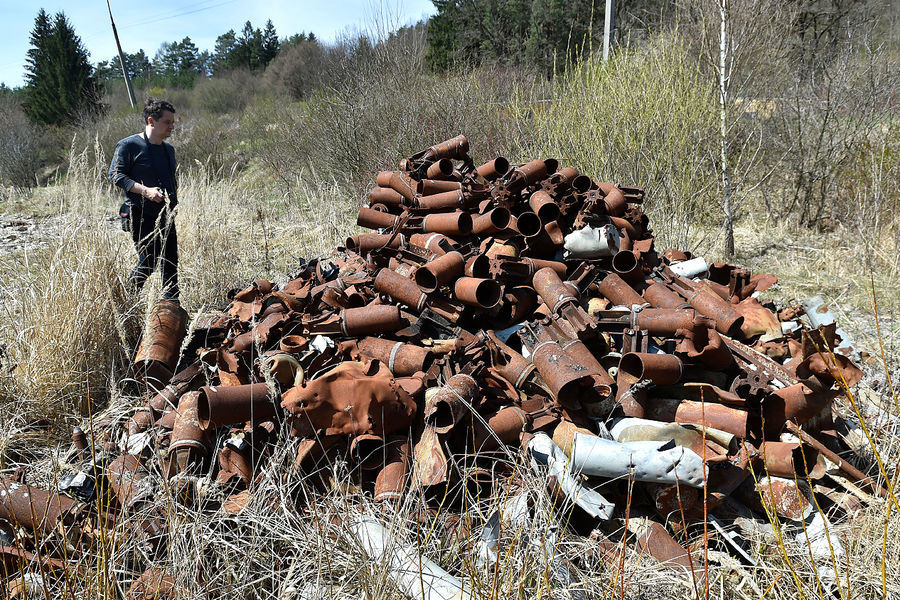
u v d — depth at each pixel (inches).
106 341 173.5
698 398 118.0
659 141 291.3
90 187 221.1
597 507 96.0
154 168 215.6
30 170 921.5
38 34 1469.0
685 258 185.2
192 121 920.9
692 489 100.4
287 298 159.3
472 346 124.6
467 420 111.3
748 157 336.8
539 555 87.4
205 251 274.8
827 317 143.8
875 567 92.3
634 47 370.0
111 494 108.7
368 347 132.3
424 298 138.3
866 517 99.9
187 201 343.3
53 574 95.8
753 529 102.2
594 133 296.5
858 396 142.6
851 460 119.6
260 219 344.2
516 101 354.3
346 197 430.3
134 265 222.1
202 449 116.3
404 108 454.6
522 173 164.9
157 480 107.3
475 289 131.1
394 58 500.7
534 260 149.9
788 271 264.2
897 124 308.0
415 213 178.7
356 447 108.0
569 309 128.3
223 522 101.7
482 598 83.0
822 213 322.0
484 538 95.7
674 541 99.9
